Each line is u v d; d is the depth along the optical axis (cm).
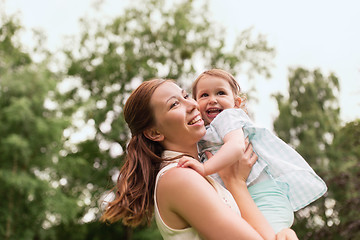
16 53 1744
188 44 1888
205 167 169
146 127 189
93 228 1819
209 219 148
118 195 194
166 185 161
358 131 1072
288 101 1922
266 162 209
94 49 1892
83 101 1719
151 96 185
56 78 1833
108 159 1758
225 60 1847
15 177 1309
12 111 1335
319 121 1823
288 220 194
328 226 1009
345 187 1020
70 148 1716
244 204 178
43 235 1424
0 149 1352
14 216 1381
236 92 255
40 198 1422
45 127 1385
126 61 1828
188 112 185
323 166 1584
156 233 1602
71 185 1792
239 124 202
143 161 189
